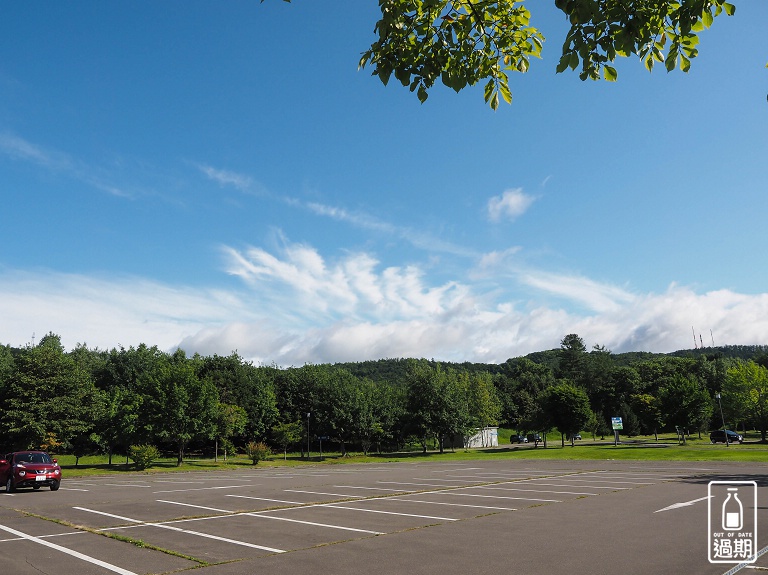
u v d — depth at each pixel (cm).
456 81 609
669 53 540
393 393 7306
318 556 885
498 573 766
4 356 5944
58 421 4553
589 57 544
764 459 3366
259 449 5019
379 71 596
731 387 6544
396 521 1254
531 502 1581
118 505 1631
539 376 12219
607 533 1066
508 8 589
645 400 8750
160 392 4612
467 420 6581
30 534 1123
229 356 7588
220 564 833
